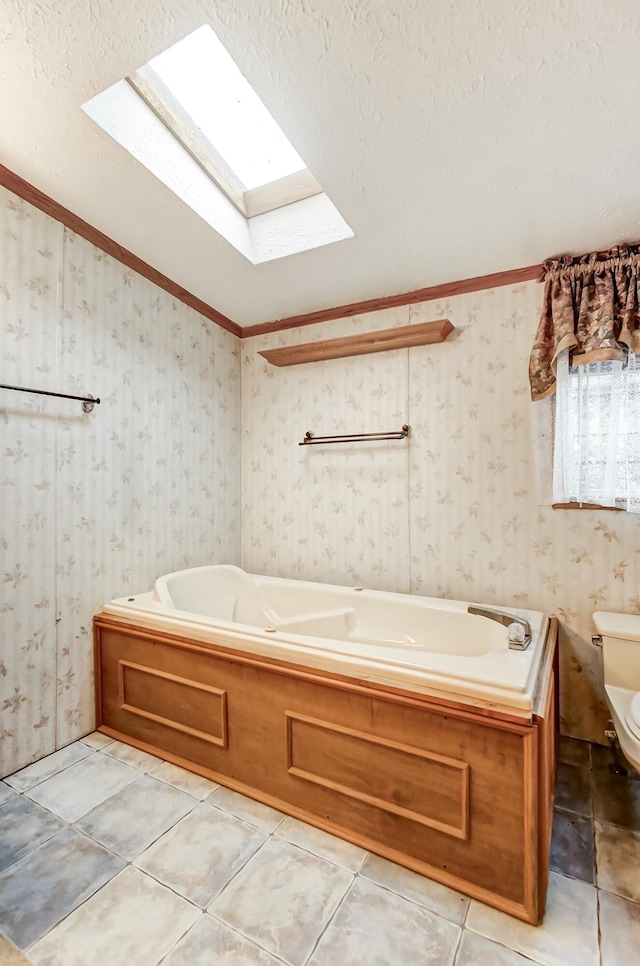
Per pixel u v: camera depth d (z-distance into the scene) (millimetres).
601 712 1938
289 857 1328
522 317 2096
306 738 1493
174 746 1813
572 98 1254
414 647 2068
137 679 1925
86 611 2020
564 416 1853
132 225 1998
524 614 1916
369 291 2379
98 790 1631
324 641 1569
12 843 1377
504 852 1171
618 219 1690
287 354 2562
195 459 2609
